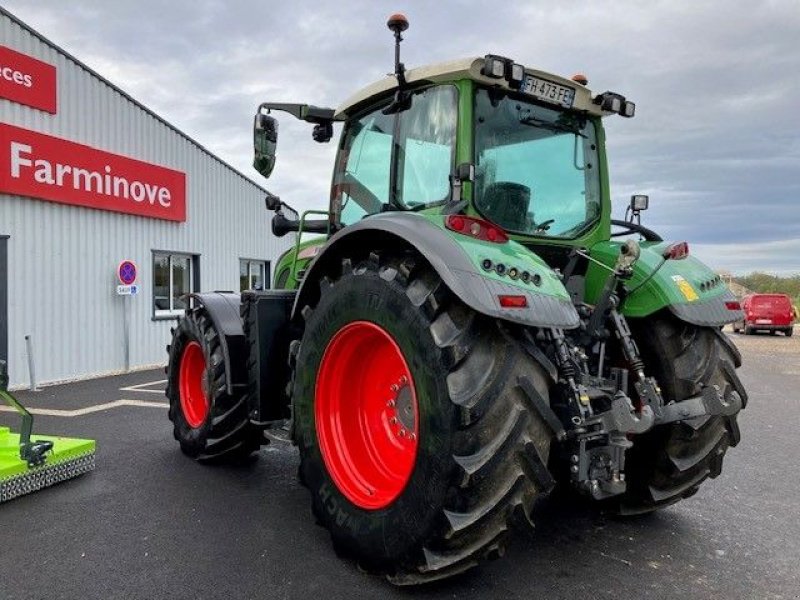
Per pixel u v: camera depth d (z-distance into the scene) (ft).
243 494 12.54
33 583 8.64
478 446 7.52
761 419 23.39
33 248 31.01
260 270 52.11
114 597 8.26
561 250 11.07
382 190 11.52
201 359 15.57
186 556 9.55
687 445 10.22
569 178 11.21
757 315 90.33
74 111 33.12
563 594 8.52
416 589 8.58
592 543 10.38
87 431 18.69
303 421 10.05
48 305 31.76
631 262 8.89
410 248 8.73
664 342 10.18
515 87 9.66
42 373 31.35
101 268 35.12
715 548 10.28
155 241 39.47
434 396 7.77
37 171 30.81
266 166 12.53
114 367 35.73
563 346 8.39
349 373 9.84
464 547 7.79
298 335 12.35
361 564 8.93
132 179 36.96
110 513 11.38
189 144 42.47
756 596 8.57
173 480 13.46
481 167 10.02
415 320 8.10
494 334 7.89
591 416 8.21
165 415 21.50
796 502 12.91
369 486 9.27
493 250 8.14
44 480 12.69
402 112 10.93
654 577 9.12
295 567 9.21
